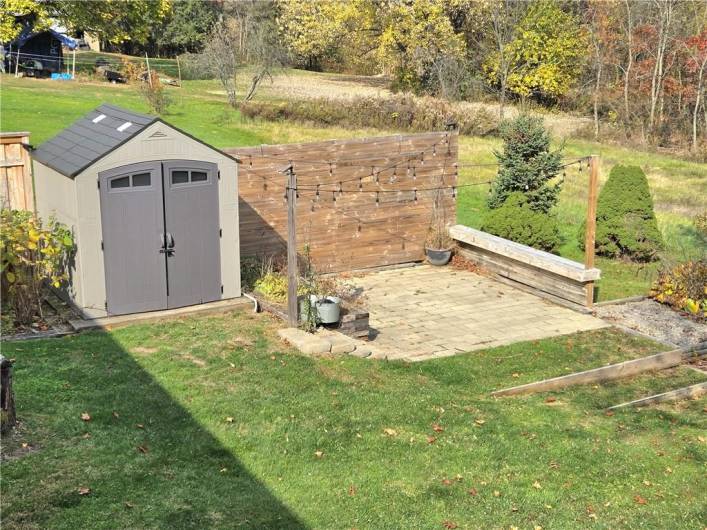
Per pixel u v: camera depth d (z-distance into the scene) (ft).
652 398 36.01
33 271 38.17
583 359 41.09
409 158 56.75
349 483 25.21
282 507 23.39
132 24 146.82
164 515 21.80
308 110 103.09
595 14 136.36
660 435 31.45
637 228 61.46
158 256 40.45
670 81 127.85
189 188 40.83
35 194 44.09
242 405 30.17
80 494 22.22
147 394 30.17
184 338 37.29
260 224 51.80
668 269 53.57
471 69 142.20
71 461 24.02
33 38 124.67
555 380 37.32
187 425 27.99
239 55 145.89
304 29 159.94
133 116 41.11
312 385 33.14
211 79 149.59
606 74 139.33
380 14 148.36
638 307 50.47
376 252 57.00
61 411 27.43
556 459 28.35
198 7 189.47
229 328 39.32
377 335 43.55
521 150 61.62
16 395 28.04
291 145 51.96
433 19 136.36
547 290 51.42
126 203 39.14
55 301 41.14
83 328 37.50
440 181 58.44
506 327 45.80
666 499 25.98
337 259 55.47
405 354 40.57
